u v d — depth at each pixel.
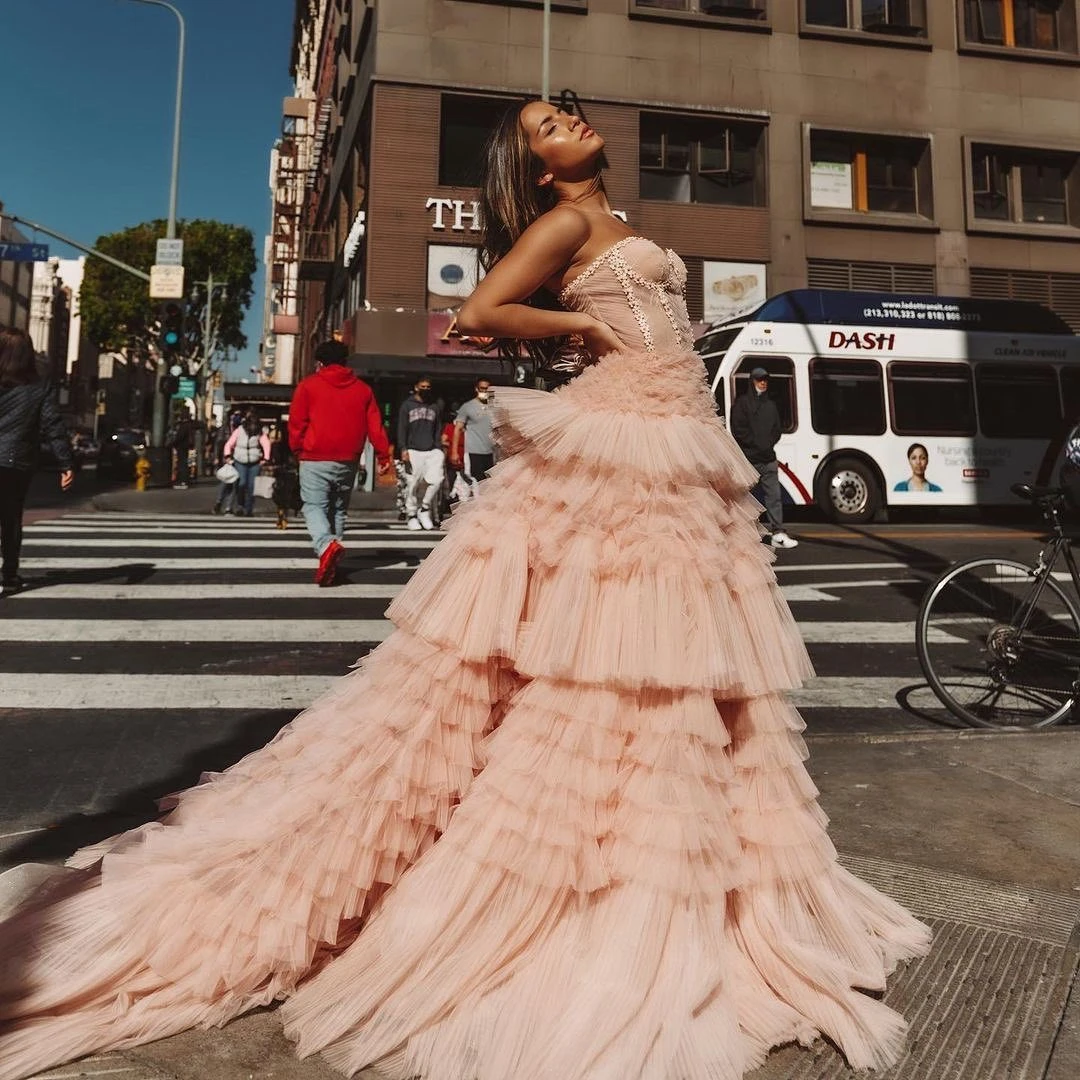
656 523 1.86
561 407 1.95
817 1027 1.78
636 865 1.74
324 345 7.91
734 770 1.89
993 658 4.39
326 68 37.62
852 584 8.48
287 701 4.60
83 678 4.96
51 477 29.98
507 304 1.97
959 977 2.05
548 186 2.13
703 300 23.06
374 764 1.86
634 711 1.82
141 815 3.14
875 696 4.98
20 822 3.07
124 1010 1.78
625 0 22.78
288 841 1.85
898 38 24.02
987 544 11.45
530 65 22.39
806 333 15.96
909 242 24.06
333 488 7.95
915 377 16.25
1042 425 16.66
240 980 1.83
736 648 1.85
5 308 88.12
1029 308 16.98
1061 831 2.95
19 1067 1.64
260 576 8.41
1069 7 25.34
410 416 12.73
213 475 36.69
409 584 1.97
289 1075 1.66
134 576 8.27
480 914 1.77
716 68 23.17
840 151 24.25
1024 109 24.84
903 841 2.86
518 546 1.90
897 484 16.00
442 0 22.11
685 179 23.47
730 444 2.04
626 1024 1.62
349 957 1.85
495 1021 1.66
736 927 1.87
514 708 1.88
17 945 1.84
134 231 55.00
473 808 1.82
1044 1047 1.79
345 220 28.20
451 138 22.77
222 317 56.59
